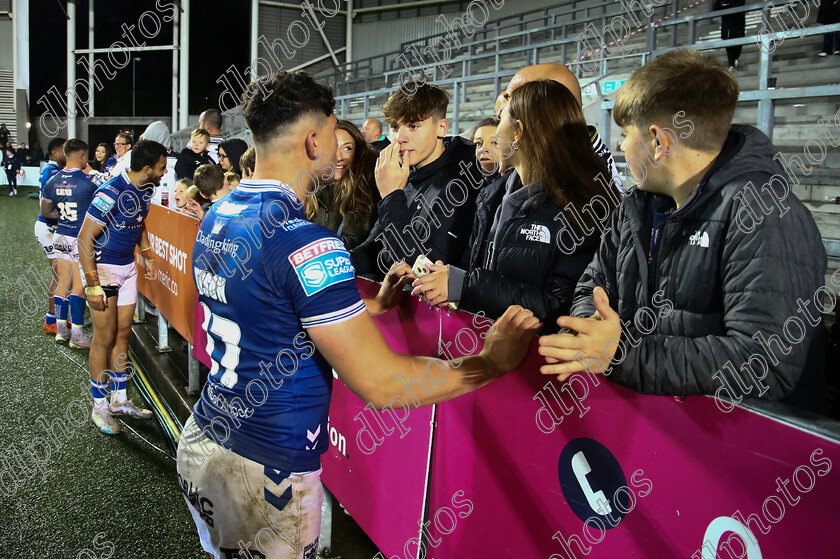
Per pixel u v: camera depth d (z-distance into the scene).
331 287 1.07
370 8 15.67
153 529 2.26
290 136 1.16
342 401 1.90
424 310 1.51
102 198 2.97
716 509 0.87
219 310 1.23
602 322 0.95
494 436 1.31
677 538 0.93
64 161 5.60
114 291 3.12
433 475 1.51
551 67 1.98
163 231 3.70
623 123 1.11
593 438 1.07
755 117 5.03
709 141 0.99
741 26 5.32
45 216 4.46
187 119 15.33
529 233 1.44
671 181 1.06
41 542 2.16
